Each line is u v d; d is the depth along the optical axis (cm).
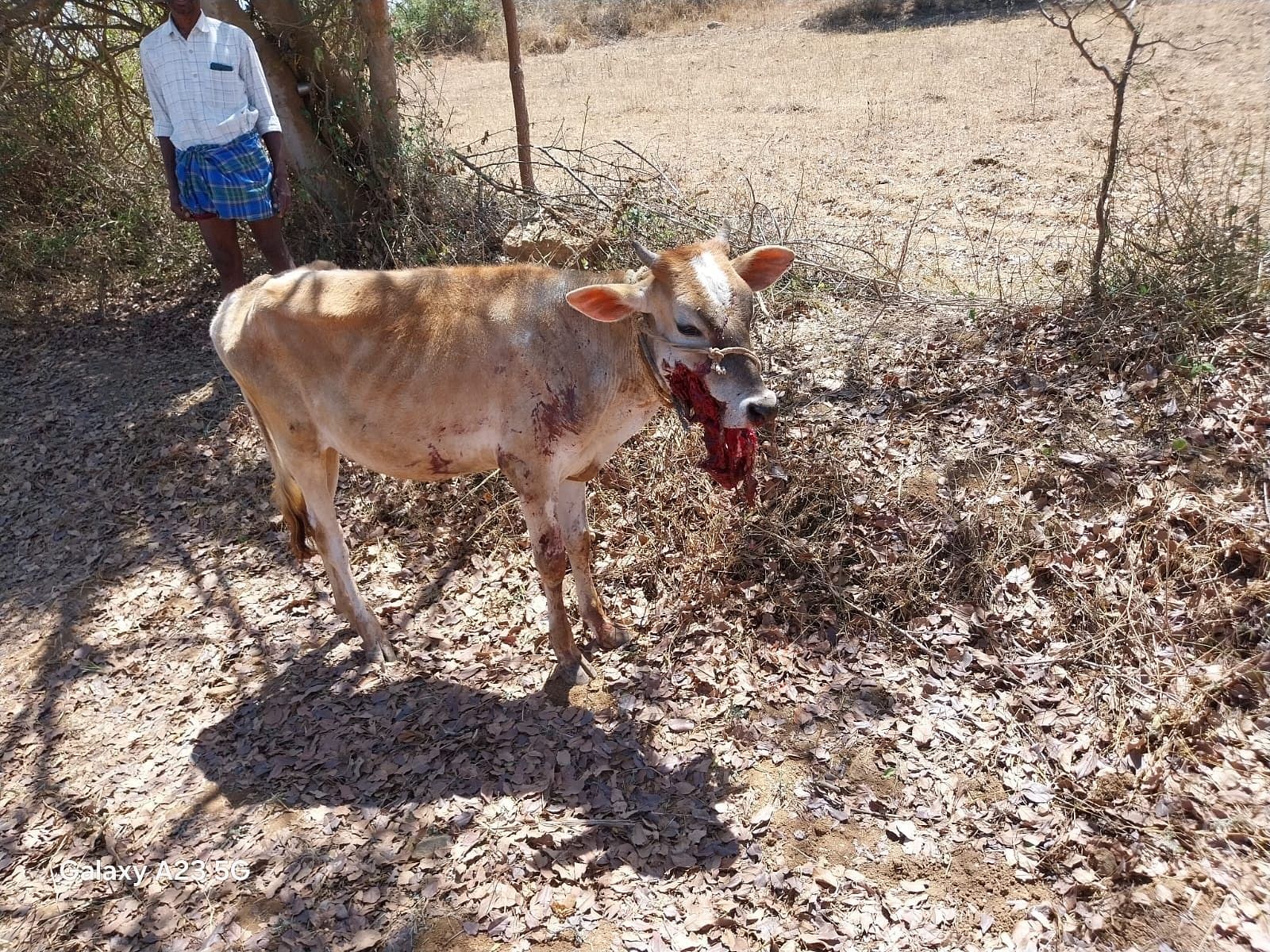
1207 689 381
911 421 552
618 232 723
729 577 484
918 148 1153
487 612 499
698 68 1969
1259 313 552
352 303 412
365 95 788
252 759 420
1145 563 439
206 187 602
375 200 818
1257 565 421
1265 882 317
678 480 537
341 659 475
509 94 1828
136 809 402
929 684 414
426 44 1947
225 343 440
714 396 365
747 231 734
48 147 966
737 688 429
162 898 358
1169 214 625
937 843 350
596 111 1587
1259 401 499
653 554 506
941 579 460
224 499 614
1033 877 334
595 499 548
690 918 329
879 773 381
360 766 408
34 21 841
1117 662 405
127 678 480
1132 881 326
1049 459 500
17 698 475
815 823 363
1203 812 341
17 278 925
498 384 401
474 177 828
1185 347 540
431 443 421
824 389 588
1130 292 578
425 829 373
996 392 559
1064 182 941
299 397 433
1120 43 1591
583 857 355
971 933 318
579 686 441
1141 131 1072
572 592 504
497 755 405
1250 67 1303
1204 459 475
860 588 463
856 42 2067
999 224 840
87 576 561
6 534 609
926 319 645
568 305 400
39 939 349
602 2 2830
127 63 1023
